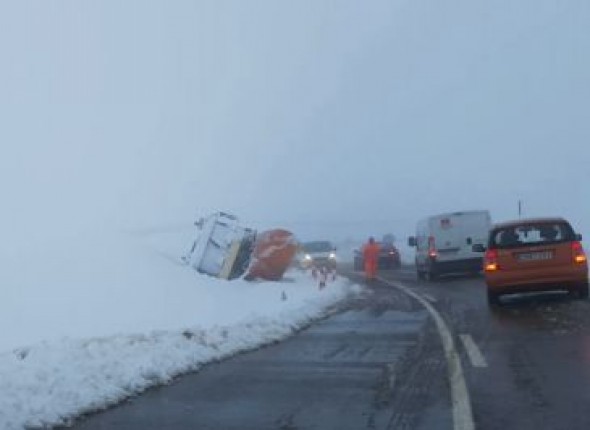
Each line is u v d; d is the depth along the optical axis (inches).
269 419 279.0
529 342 431.5
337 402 302.2
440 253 1149.1
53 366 324.2
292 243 1130.7
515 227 626.8
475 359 386.0
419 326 546.0
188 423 275.4
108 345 374.0
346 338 494.6
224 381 351.6
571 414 266.2
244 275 1026.7
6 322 605.0
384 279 1262.3
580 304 594.6
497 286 619.8
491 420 263.7
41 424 268.7
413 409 285.0
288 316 584.4
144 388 334.0
